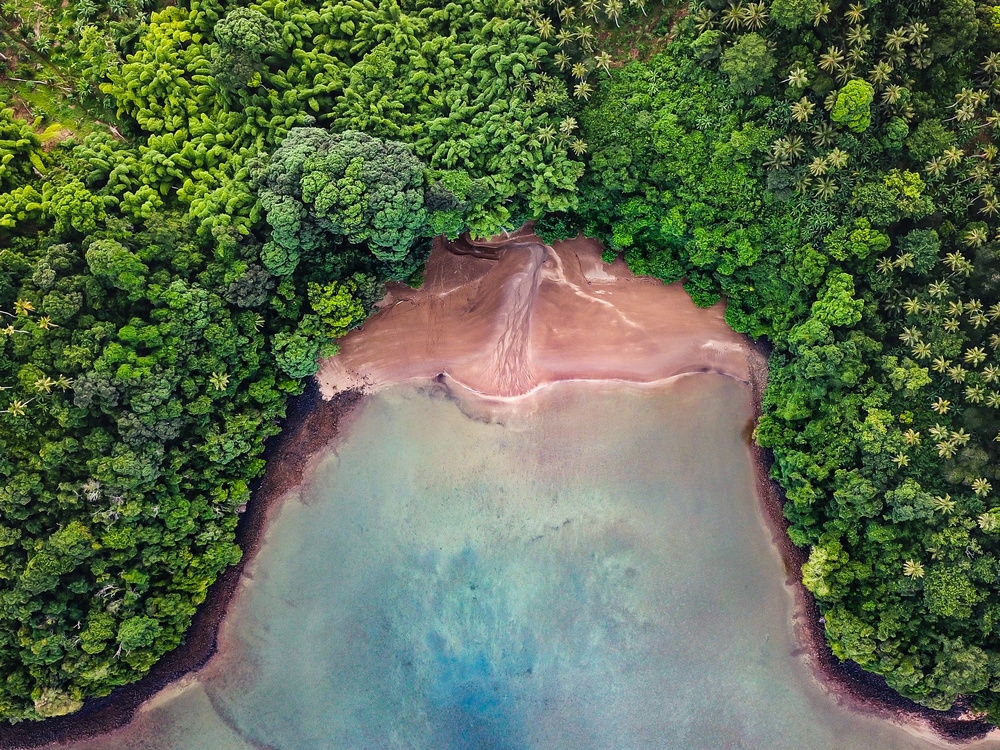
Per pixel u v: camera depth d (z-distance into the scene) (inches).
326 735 1558.8
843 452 1402.6
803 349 1402.6
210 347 1422.2
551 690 1541.6
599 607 1553.9
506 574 1560.0
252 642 1572.3
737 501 1578.5
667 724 1540.4
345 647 1565.0
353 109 1405.0
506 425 1589.6
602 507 1574.8
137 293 1339.8
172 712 1560.0
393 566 1572.3
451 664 1549.0
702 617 1555.1
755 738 1540.4
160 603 1446.9
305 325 1453.0
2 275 1311.5
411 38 1414.9
